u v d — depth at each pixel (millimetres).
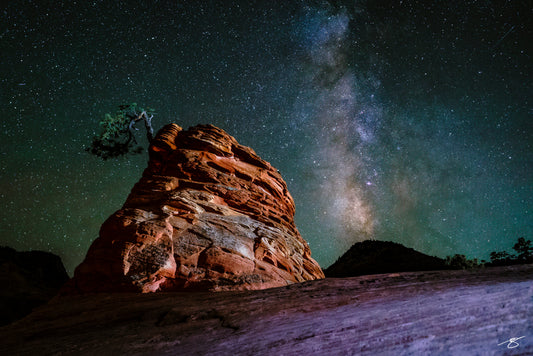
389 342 3361
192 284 10383
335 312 4906
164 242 11156
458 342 3055
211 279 10641
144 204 13320
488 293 4371
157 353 4398
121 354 4562
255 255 12492
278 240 13953
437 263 25812
